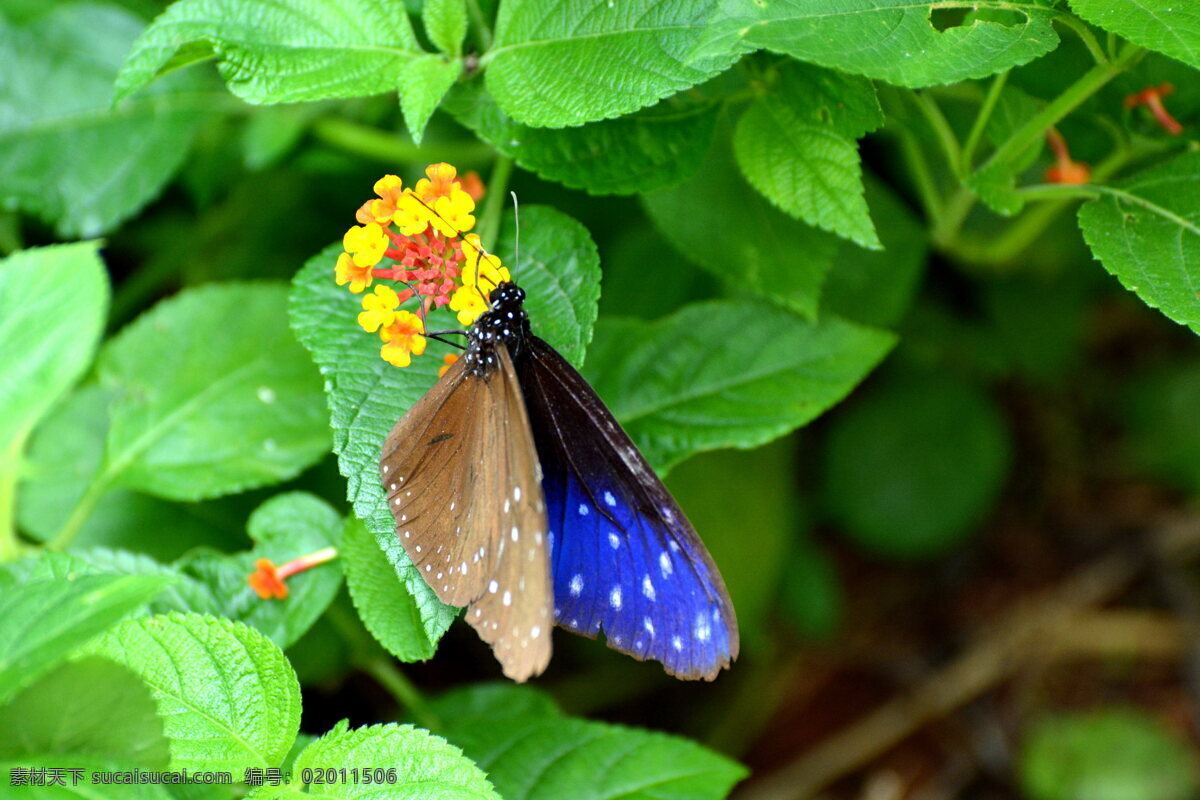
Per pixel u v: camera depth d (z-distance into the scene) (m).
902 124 0.59
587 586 0.54
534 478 0.51
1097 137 0.59
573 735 0.57
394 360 0.54
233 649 0.54
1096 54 0.55
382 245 0.54
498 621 0.52
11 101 0.61
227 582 0.56
